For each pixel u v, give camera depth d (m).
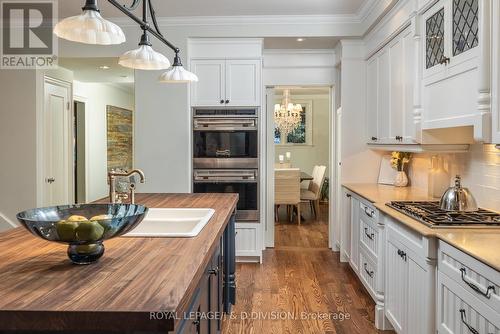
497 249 1.77
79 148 7.02
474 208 2.70
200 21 4.58
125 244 1.74
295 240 5.92
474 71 2.16
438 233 2.11
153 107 4.65
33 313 1.05
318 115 9.45
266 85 5.25
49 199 4.98
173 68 2.97
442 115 2.57
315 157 9.48
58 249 1.67
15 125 4.58
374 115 4.37
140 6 4.11
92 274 1.35
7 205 4.59
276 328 3.03
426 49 2.86
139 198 3.32
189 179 4.68
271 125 5.41
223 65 4.66
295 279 4.18
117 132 8.59
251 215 4.70
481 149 2.84
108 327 1.04
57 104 5.25
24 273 1.36
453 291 1.93
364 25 4.41
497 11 1.97
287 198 6.99
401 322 2.61
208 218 2.35
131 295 1.16
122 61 2.44
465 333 1.81
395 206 2.93
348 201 4.53
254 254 4.71
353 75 4.71
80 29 1.86
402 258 2.58
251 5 4.18
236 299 3.61
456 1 2.38
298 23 4.57
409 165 4.39
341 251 4.77
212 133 4.68
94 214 1.80
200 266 1.45
